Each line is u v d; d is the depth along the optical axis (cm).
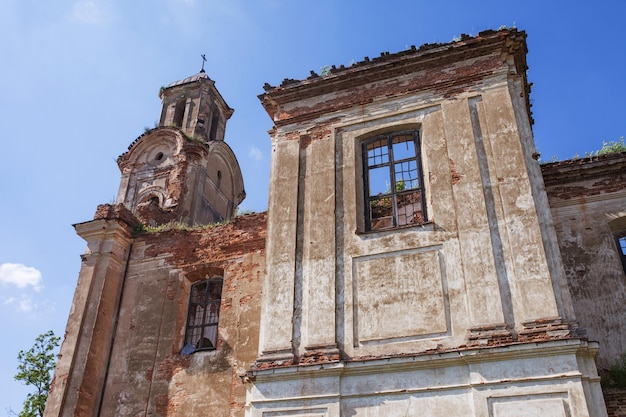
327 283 1116
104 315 1576
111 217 1703
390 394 962
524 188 1073
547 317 938
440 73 1295
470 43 1266
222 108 3303
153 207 2320
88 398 1458
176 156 2831
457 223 1087
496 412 880
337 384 998
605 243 1277
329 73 1398
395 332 1026
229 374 1395
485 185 1111
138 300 1614
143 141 2947
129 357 1521
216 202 2933
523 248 1016
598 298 1222
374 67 1331
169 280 1617
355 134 1301
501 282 1002
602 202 1334
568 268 1277
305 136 1348
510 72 1230
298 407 1000
